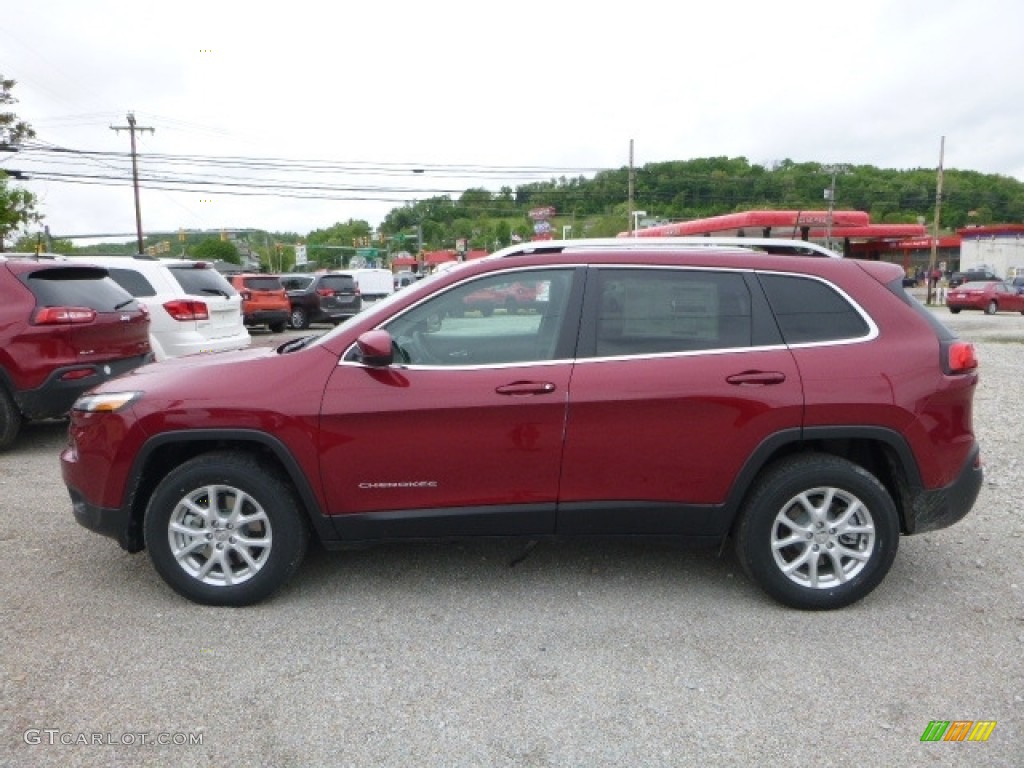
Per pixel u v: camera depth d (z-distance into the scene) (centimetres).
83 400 411
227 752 287
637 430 385
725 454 386
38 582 428
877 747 291
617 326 395
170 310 891
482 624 384
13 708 312
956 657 354
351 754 287
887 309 399
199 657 351
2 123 2964
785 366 386
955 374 393
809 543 393
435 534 396
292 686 330
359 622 386
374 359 377
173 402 389
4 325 660
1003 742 294
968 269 6253
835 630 378
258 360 402
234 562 405
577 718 309
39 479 624
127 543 404
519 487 390
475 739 296
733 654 356
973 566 455
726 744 293
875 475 422
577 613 395
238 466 389
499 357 393
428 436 384
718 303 397
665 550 476
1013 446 748
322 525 393
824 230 3341
